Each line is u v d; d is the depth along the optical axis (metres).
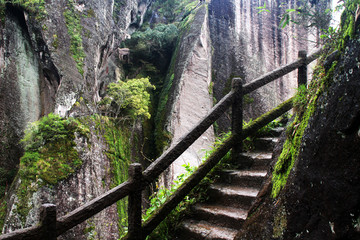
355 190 1.16
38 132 7.45
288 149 1.85
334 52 1.71
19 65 9.10
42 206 1.75
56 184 7.00
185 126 9.62
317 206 1.35
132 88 9.85
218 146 2.98
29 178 6.84
